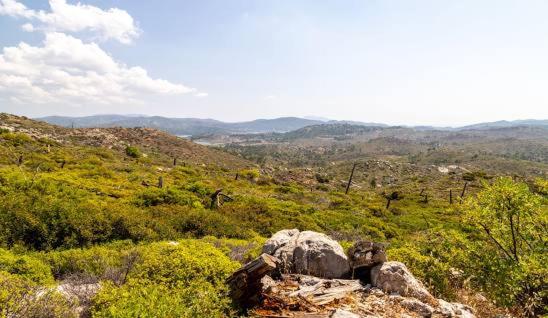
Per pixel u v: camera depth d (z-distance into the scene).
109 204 20.14
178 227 19.03
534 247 8.41
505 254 8.88
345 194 59.59
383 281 7.93
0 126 67.69
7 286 6.19
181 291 6.25
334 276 8.72
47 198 16.86
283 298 7.10
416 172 138.88
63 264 10.55
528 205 8.09
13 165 33.72
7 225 13.57
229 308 6.27
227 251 12.98
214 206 26.64
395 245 17.12
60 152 49.50
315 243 9.18
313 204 42.16
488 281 8.12
